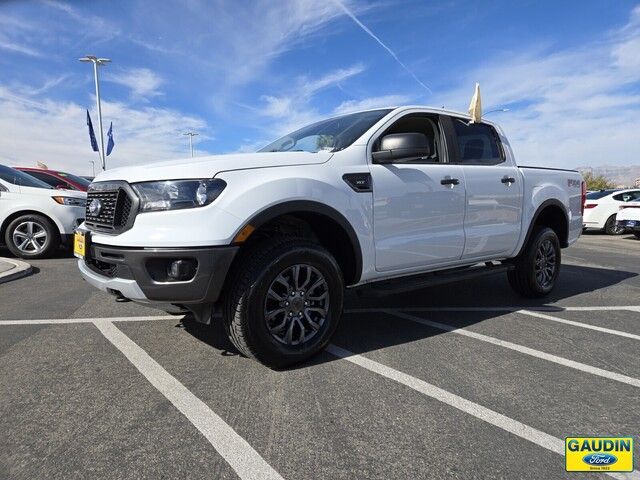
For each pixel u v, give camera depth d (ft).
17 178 24.80
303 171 9.98
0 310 14.48
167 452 6.81
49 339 11.69
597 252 32.42
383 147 10.96
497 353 10.92
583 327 13.08
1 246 24.76
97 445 6.97
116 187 9.53
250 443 7.06
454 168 13.03
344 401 8.41
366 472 6.41
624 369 10.05
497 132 15.29
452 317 14.03
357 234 10.68
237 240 8.89
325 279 10.19
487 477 6.32
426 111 13.00
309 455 6.78
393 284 11.95
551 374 9.72
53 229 24.44
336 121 13.15
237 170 9.28
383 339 11.89
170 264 8.78
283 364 9.75
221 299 9.59
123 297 9.71
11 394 8.61
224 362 10.19
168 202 8.79
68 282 18.72
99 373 9.57
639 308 15.33
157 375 9.48
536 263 15.94
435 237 12.38
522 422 7.75
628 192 47.21
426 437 7.27
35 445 6.97
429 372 9.75
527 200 15.40
